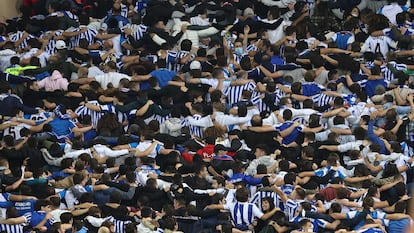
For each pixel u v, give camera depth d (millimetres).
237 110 58156
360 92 60312
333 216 49844
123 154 55406
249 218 50344
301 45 64750
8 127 59000
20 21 70375
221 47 66250
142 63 62844
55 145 55844
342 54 64312
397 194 52250
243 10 69875
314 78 61844
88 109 60031
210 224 49812
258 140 56375
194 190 51969
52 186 52812
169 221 49000
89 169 54250
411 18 70062
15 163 56375
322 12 70812
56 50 67500
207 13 69250
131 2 72000
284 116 57812
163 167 55031
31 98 62562
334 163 53594
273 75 62938
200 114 58500
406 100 60344
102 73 63656
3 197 52500
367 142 55812
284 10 70188
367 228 48906
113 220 49938
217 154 54656
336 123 56938
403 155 55062
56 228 50094
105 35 68250
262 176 52406
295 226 49281
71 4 72562
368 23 67000
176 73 62906
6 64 67125
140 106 59625
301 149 55406
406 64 64312
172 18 68938
